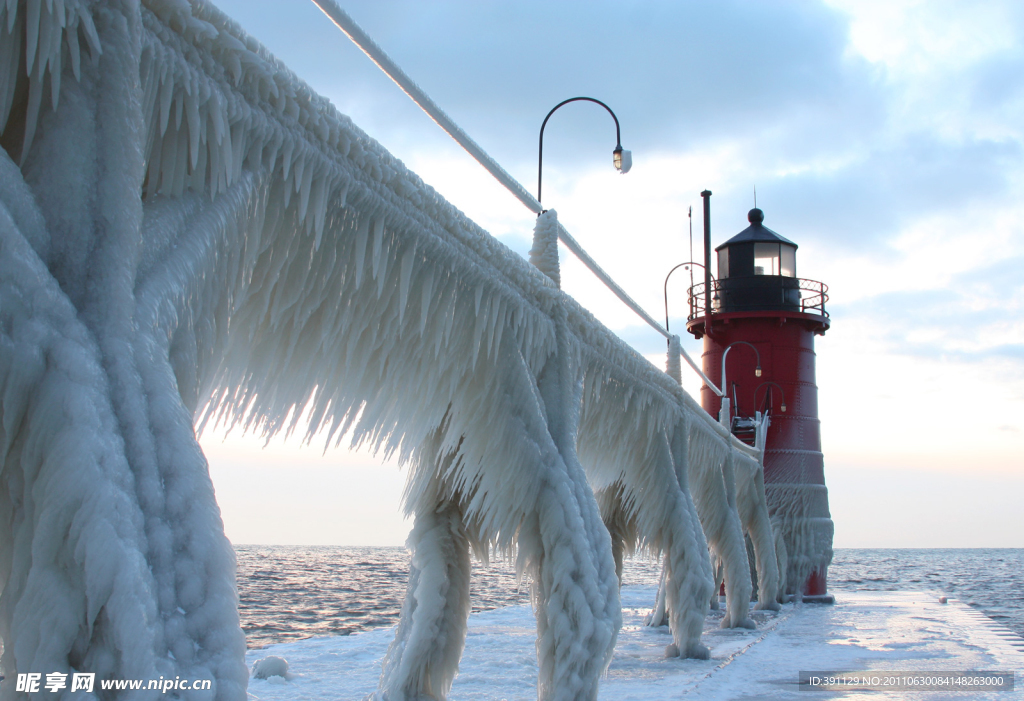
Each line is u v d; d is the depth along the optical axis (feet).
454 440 13.44
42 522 4.36
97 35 5.41
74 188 5.09
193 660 4.57
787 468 67.15
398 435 11.70
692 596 27.84
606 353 19.12
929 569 278.87
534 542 13.66
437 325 11.31
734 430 67.36
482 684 22.91
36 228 4.86
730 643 34.24
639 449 24.56
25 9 5.32
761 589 52.13
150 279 5.53
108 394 4.77
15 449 4.73
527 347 14.08
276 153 7.69
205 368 6.46
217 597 4.81
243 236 7.24
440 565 15.85
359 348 10.24
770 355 70.95
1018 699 22.62
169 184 6.39
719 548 39.04
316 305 9.03
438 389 12.34
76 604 4.40
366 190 9.21
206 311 6.52
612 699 21.42
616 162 24.62
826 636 38.09
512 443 13.17
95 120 5.32
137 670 4.26
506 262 12.95
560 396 14.97
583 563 13.32
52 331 4.62
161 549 4.68
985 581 184.14
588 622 12.98
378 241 9.54
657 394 23.62
